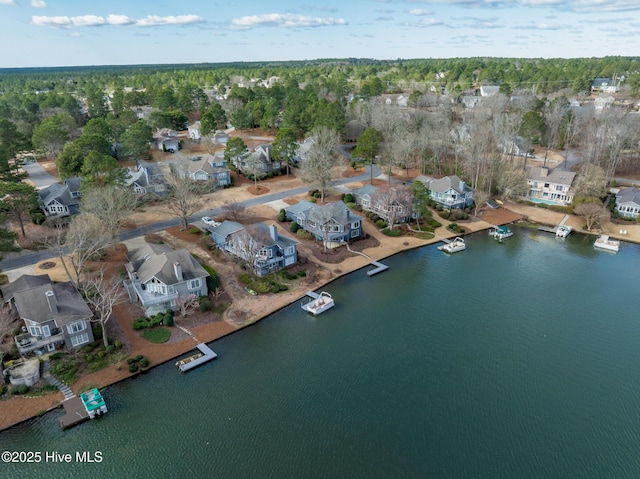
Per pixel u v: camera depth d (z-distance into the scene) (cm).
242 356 5584
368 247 8588
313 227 8694
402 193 9188
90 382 5025
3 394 4788
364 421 4594
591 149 11544
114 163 9106
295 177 12244
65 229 8131
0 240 6794
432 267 7994
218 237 7988
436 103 18625
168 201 9588
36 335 5312
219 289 6888
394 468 4066
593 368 5400
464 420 4616
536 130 13962
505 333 6081
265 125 16438
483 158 10975
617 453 4228
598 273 7781
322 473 4012
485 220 10075
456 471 4041
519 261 8250
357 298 6956
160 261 6406
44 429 4472
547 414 4697
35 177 11812
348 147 15125
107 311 6069
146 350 5559
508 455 4206
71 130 14888
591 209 9406
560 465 4103
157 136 15212
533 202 10856
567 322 6334
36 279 6028
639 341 5912
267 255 7306
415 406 4794
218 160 11831
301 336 6006
